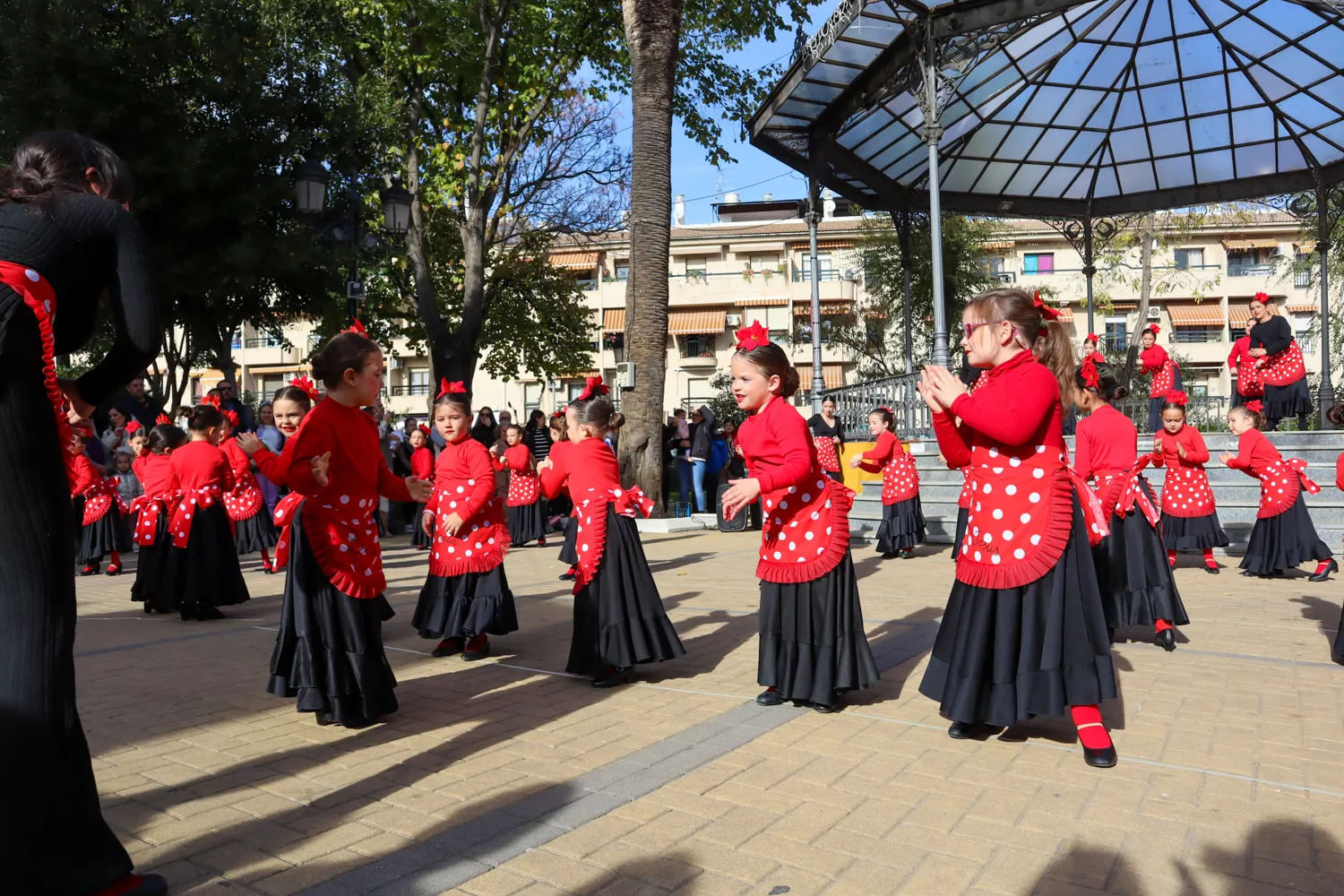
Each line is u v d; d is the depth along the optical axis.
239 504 10.54
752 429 4.32
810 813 3.11
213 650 6.23
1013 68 14.59
